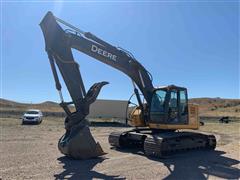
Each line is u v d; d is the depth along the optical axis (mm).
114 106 45281
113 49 15086
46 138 21078
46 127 31188
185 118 16203
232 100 127812
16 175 10391
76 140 12961
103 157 13961
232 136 25984
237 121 53375
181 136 15422
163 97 15898
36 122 36125
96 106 45406
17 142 18547
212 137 17375
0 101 128125
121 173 11000
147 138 14766
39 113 38062
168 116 15562
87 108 13172
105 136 24312
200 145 16922
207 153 15914
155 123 15828
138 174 10883
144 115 16188
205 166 12484
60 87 12992
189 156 14852
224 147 18438
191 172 11375
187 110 16266
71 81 13219
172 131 16344
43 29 13344
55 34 13320
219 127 37469
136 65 15734
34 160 12922
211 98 136750
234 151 16766
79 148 13055
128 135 16906
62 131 26984
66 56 13375
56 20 13531
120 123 40531
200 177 10648
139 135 16078
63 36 13469
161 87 15922
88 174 10758
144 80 16047
